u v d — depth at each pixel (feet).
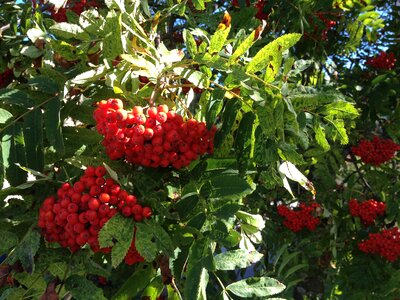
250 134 0.92
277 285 0.90
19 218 0.84
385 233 2.38
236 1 1.82
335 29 2.41
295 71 1.13
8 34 1.65
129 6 1.21
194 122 0.87
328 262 2.79
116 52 0.95
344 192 2.81
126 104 1.00
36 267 0.83
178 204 0.86
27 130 0.90
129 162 0.88
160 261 0.88
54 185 0.89
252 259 0.94
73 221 0.76
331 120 0.93
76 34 1.01
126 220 0.77
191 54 0.99
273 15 1.88
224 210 0.82
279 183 0.96
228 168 0.92
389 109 2.66
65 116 0.99
